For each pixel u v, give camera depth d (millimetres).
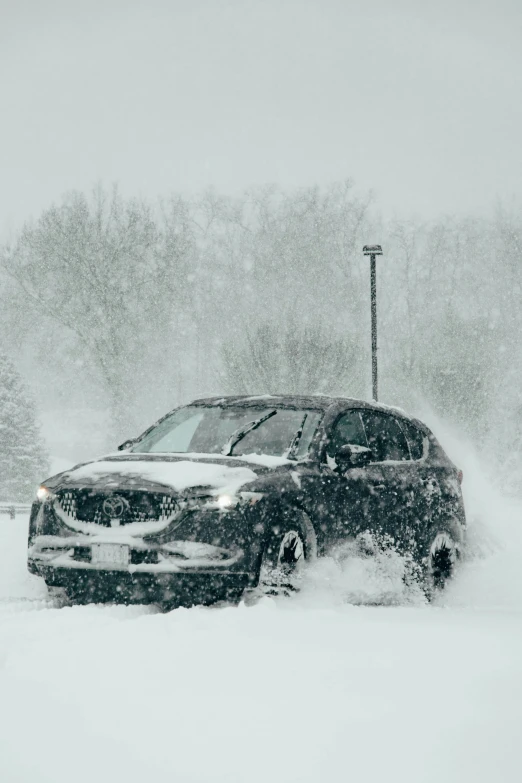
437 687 6504
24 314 95125
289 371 62469
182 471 11719
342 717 5742
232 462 12125
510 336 106938
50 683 6629
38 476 68500
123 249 92250
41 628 9031
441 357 68000
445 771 4898
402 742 5293
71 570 11578
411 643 8289
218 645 7895
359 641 8289
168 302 93938
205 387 103562
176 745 5289
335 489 12570
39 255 91062
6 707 6105
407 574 13508
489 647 8195
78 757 5188
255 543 11383
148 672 6910
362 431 13820
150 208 95875
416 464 14289
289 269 111062
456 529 14719
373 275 47812
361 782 4758
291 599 11586
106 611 10641
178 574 11125
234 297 111750
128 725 5660
